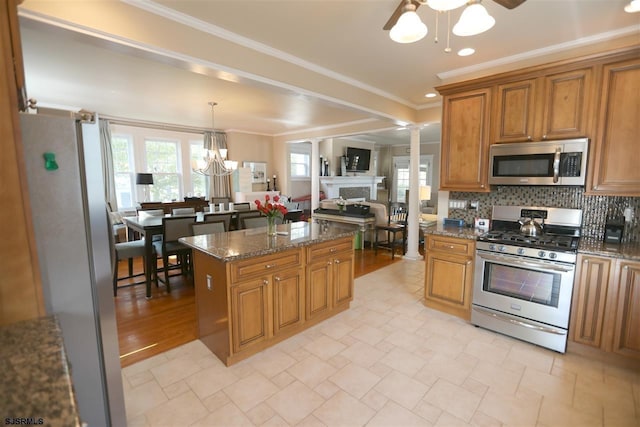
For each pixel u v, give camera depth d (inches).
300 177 377.4
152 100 189.2
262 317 99.8
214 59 100.9
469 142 126.5
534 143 110.0
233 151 305.7
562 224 115.7
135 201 263.4
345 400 80.0
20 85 45.4
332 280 122.7
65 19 72.3
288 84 123.8
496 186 131.3
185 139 285.9
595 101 99.9
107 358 63.7
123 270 191.0
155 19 87.2
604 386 85.0
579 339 98.4
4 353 34.4
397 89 169.8
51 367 31.9
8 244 42.4
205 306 101.9
